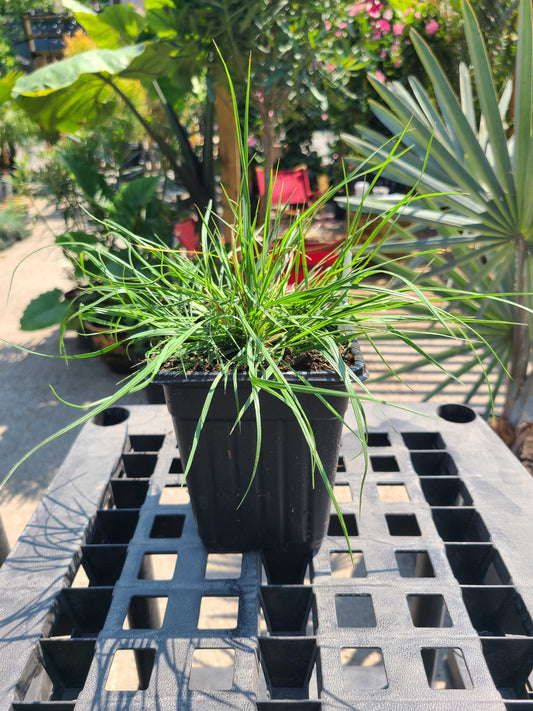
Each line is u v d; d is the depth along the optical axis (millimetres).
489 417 1933
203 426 777
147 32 2479
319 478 814
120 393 634
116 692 670
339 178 4969
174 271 862
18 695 675
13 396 2885
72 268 3273
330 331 781
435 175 1682
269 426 771
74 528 929
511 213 1505
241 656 708
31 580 825
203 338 785
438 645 717
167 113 2980
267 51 2438
